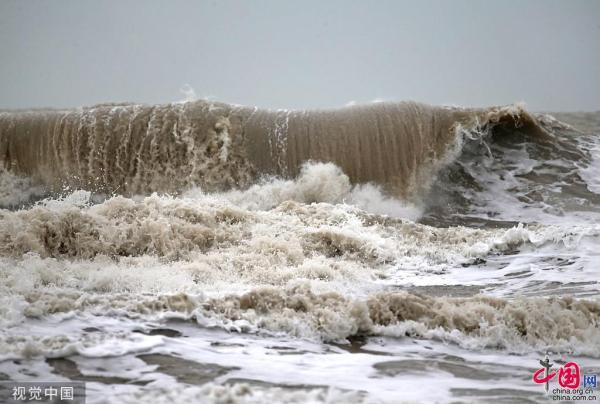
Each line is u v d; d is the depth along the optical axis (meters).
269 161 73.25
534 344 25.84
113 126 74.31
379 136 73.19
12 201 74.56
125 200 46.22
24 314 25.11
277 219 48.97
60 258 40.34
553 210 67.56
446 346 25.39
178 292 28.00
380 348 24.84
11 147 75.38
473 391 20.23
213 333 25.09
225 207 47.94
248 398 18.08
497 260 43.62
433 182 73.06
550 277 39.19
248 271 38.28
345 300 28.16
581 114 95.44
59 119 75.44
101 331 24.19
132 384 19.50
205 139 73.38
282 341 24.86
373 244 44.66
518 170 73.56
